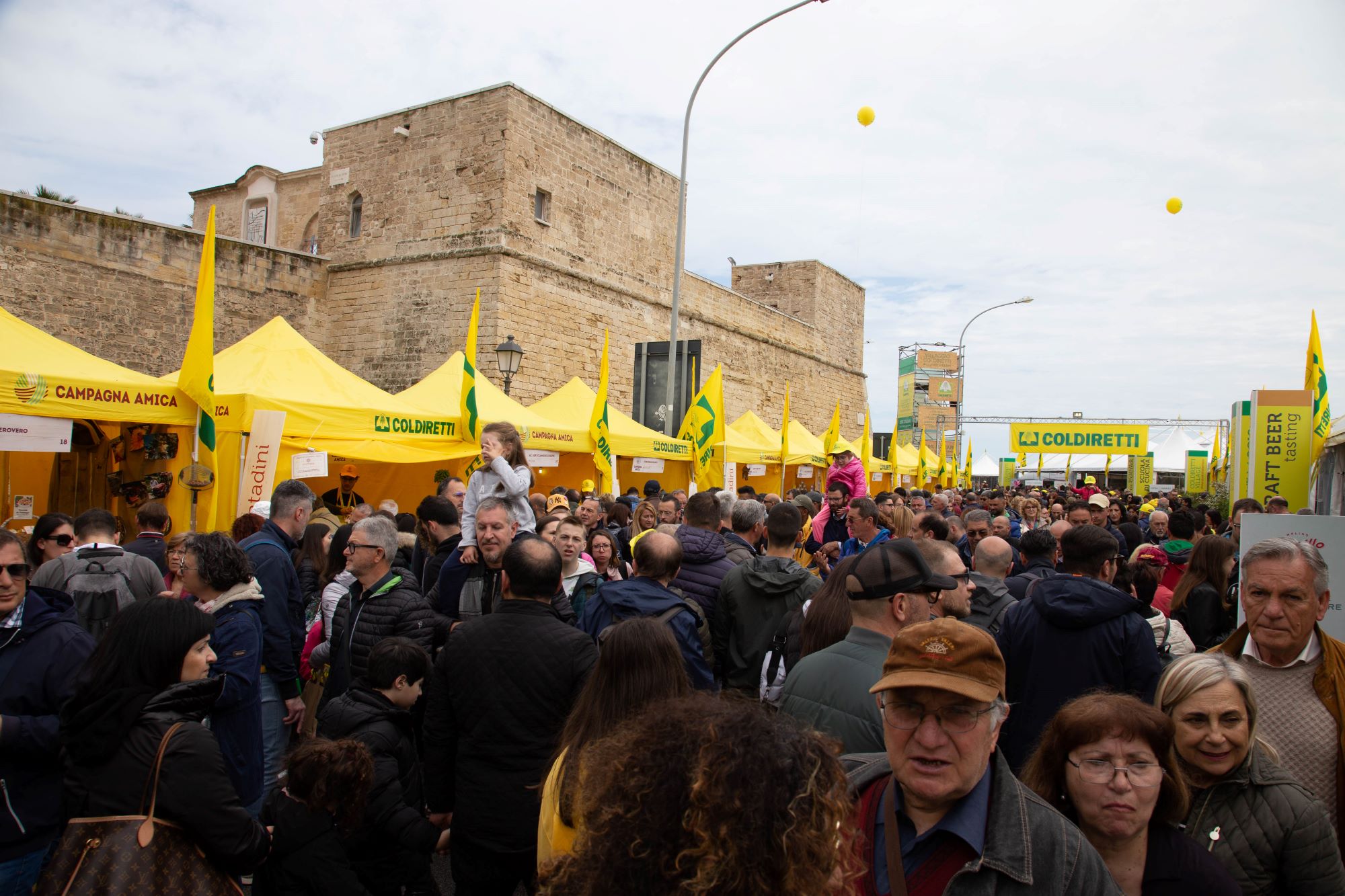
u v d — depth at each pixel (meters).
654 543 4.44
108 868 2.53
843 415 39.28
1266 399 11.84
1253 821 2.37
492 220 19.45
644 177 24.22
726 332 29.09
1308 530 4.56
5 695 3.31
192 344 7.73
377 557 4.60
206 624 2.88
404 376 20.16
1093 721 2.17
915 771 1.81
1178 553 7.02
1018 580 5.84
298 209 29.67
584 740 2.63
